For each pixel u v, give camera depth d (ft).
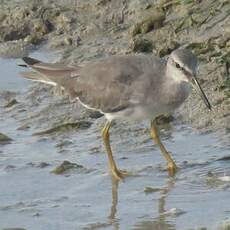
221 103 50.52
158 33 59.36
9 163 47.42
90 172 45.73
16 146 49.90
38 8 66.85
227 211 39.65
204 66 54.13
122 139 49.55
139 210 40.75
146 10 62.13
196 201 41.14
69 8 66.28
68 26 64.54
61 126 51.75
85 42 62.44
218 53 54.65
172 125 50.34
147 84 45.68
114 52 59.72
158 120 50.60
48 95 56.54
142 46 58.23
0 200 42.86
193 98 51.72
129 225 39.17
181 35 58.34
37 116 53.98
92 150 48.62
